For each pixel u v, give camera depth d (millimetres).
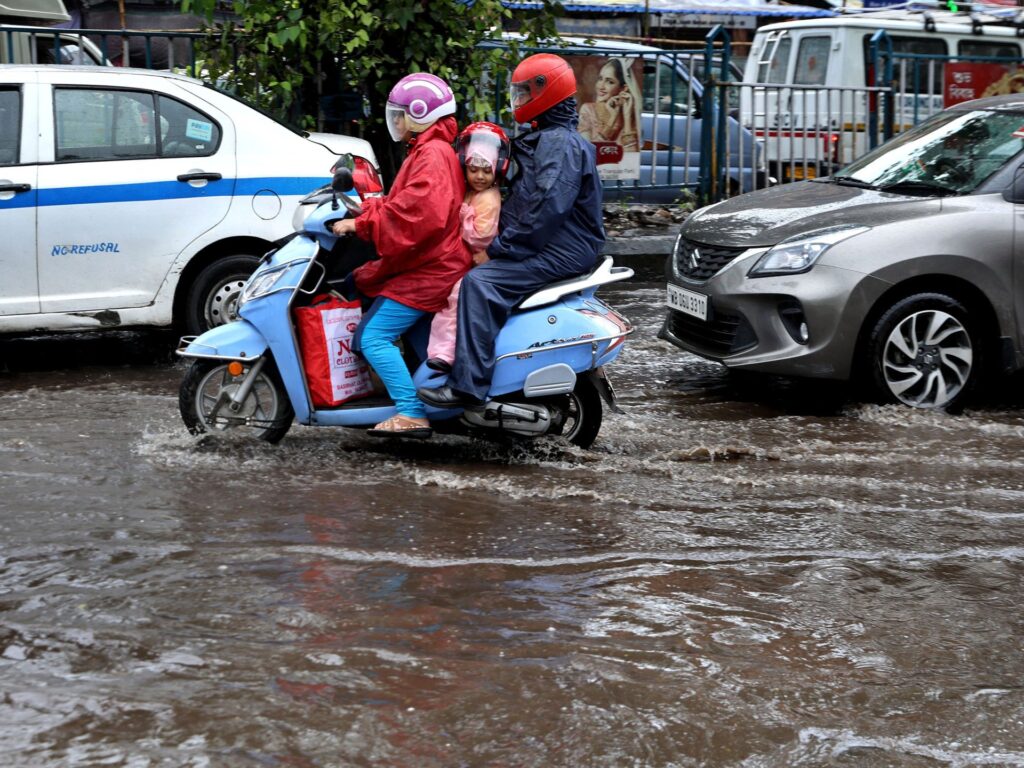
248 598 4309
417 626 4113
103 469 5934
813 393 8359
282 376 6219
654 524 5395
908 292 7758
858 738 3441
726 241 8055
